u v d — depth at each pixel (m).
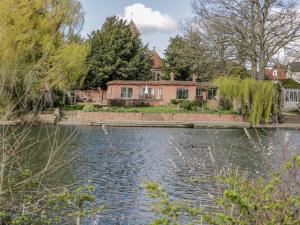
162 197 4.11
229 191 3.76
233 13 41.16
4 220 5.69
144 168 17.45
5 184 5.97
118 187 13.33
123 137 30.16
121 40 60.88
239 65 42.50
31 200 6.12
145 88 53.56
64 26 29.52
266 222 3.92
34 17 24.73
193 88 52.56
